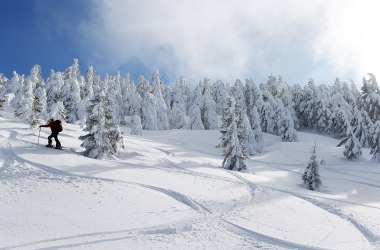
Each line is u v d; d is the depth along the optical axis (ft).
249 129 160.35
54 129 68.13
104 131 73.51
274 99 235.81
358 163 138.21
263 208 44.39
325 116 227.40
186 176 60.85
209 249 26.89
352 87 258.78
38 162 53.16
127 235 28.04
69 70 268.21
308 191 72.02
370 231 39.01
